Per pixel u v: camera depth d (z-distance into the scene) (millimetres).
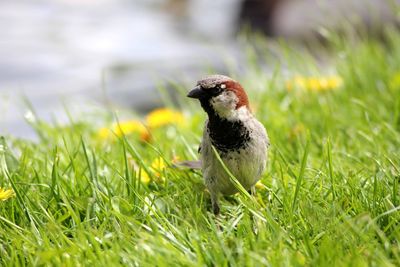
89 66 22625
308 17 22031
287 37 22141
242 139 8047
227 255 6578
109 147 10766
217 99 7965
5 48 24344
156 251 6664
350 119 10883
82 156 9570
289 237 7117
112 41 25531
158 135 11312
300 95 12125
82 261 6738
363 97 11812
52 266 6801
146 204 7574
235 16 25734
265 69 19078
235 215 7785
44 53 23891
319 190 8023
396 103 10602
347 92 12117
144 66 22359
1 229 7445
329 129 10422
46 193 8453
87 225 7457
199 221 7684
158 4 31297
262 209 7391
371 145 9547
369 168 8820
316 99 11625
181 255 6641
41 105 18312
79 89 20141
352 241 6812
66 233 7637
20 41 25219
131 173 8500
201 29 27016
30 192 8359
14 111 17641
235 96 8023
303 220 7402
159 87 13609
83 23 27875
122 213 7832
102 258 6727
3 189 8117
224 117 8016
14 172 8789
